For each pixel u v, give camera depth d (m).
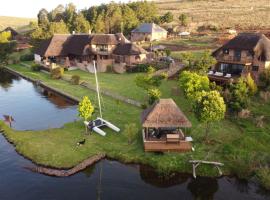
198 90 49.47
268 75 56.31
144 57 86.44
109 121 48.06
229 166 35.88
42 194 32.31
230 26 137.50
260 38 60.75
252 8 171.88
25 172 36.00
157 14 175.88
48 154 38.75
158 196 32.25
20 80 85.06
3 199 31.52
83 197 31.86
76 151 39.28
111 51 89.62
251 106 50.03
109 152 39.22
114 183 34.19
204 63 64.38
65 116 53.84
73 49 94.94
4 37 109.25
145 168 36.56
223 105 38.84
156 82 56.62
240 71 62.78
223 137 41.47
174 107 39.38
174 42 111.50
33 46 114.50
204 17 166.50
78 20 146.12
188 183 34.16
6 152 40.59
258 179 33.72
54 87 71.88
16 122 51.56
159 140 38.91
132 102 55.62
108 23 145.50
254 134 41.53
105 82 70.81
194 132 42.81
